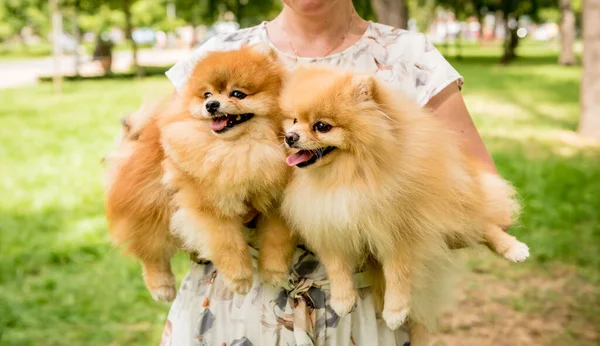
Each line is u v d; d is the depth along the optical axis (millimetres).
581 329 4672
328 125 1924
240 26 26359
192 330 2299
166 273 2611
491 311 4957
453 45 53500
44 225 6879
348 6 2295
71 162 9750
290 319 2180
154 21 26969
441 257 2162
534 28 71562
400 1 8922
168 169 2221
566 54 27906
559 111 14250
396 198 1940
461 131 2293
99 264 5934
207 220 2162
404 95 2100
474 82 21047
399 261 2059
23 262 5961
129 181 2443
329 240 2041
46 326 4762
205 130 2117
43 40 51594
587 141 10711
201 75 2148
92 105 16078
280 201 2141
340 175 1961
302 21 2279
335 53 2268
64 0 24047
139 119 2514
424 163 1973
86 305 5098
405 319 2113
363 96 1935
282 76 2178
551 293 5207
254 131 2102
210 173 2090
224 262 2162
